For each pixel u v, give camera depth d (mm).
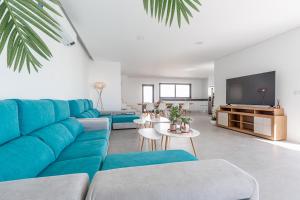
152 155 1509
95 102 5953
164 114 6617
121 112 5246
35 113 1479
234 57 4988
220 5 2430
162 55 5270
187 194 625
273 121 3465
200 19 2855
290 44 3406
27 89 1859
